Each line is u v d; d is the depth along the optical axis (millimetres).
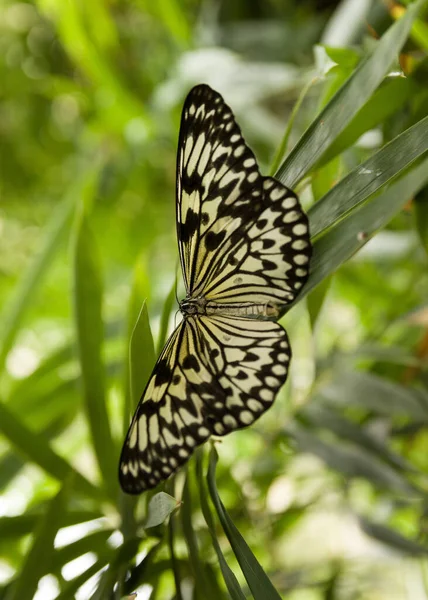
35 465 642
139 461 551
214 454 584
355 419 777
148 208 1154
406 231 749
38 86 1141
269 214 559
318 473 780
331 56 621
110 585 586
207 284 574
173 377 561
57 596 601
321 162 601
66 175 1260
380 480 694
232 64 839
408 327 773
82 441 907
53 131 1234
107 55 1004
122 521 602
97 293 660
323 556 877
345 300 982
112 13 1058
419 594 717
